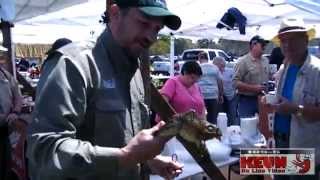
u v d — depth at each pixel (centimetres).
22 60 1900
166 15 147
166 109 175
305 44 365
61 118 135
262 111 405
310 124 357
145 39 152
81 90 141
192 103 494
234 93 841
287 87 373
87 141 146
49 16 823
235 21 749
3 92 429
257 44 661
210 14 819
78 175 132
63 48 145
